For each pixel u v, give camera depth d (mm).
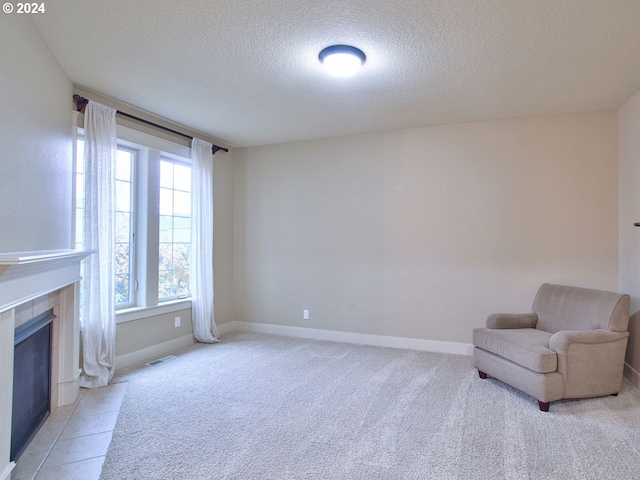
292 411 2639
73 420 2492
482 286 3969
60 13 2111
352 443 2221
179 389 3023
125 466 1992
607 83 2986
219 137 4633
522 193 3830
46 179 2373
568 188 3684
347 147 4555
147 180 3795
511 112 3682
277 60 2666
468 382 3191
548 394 2639
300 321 4801
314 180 4730
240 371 3447
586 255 3621
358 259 4504
